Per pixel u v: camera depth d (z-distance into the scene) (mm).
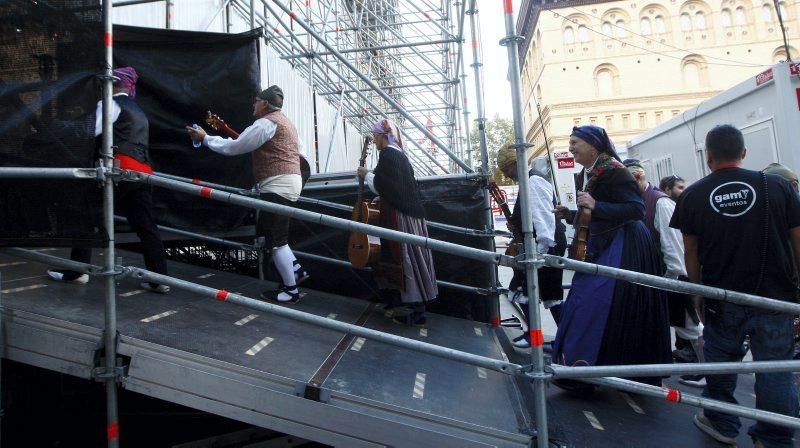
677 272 3750
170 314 2891
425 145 11562
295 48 7523
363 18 11289
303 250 4684
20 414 2883
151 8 5020
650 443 2439
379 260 3695
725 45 36875
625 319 2840
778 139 5602
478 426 2258
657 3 37188
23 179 2367
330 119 9047
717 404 2225
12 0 2395
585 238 2922
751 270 2475
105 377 2312
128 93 3182
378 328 3654
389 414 2289
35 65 2410
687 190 2750
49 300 2721
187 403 2326
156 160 4074
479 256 2166
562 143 37562
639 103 37094
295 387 2307
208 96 4113
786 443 2432
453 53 7609
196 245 4789
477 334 3955
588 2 37250
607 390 3061
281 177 3664
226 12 6016
